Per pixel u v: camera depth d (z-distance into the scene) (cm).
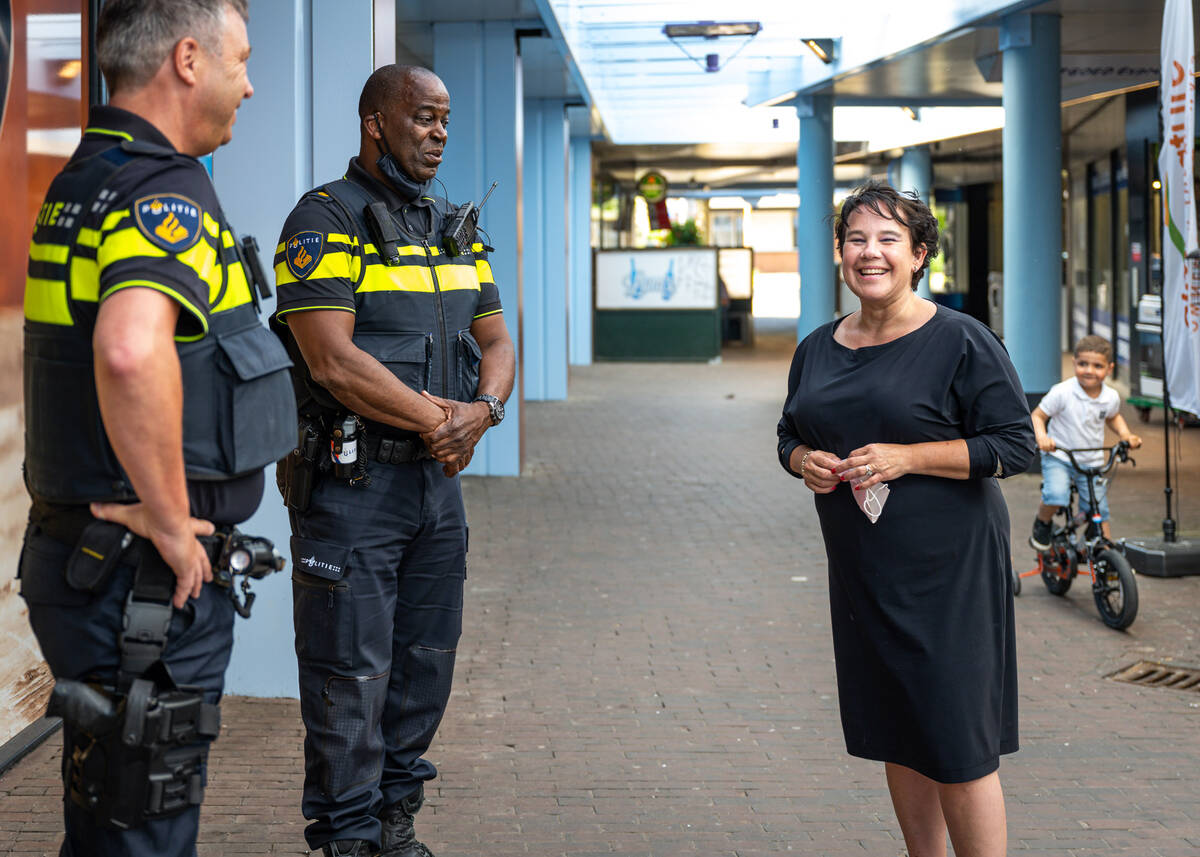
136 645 238
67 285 236
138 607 239
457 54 1152
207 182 247
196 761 248
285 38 523
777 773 471
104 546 237
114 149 240
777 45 1566
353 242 350
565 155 1792
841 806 440
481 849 400
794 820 427
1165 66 795
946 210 3312
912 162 2662
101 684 244
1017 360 1202
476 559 848
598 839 409
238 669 549
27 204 454
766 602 736
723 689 573
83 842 248
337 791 356
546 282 1855
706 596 750
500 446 1209
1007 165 1202
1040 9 1156
